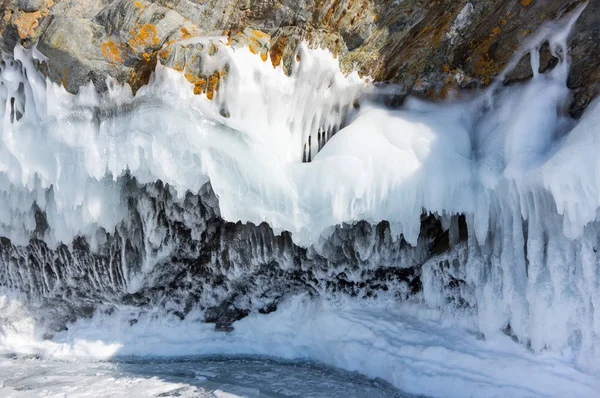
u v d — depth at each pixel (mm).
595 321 3100
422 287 3971
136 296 4305
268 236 3932
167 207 3824
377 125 3496
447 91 3631
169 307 4367
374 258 3922
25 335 4391
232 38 3416
